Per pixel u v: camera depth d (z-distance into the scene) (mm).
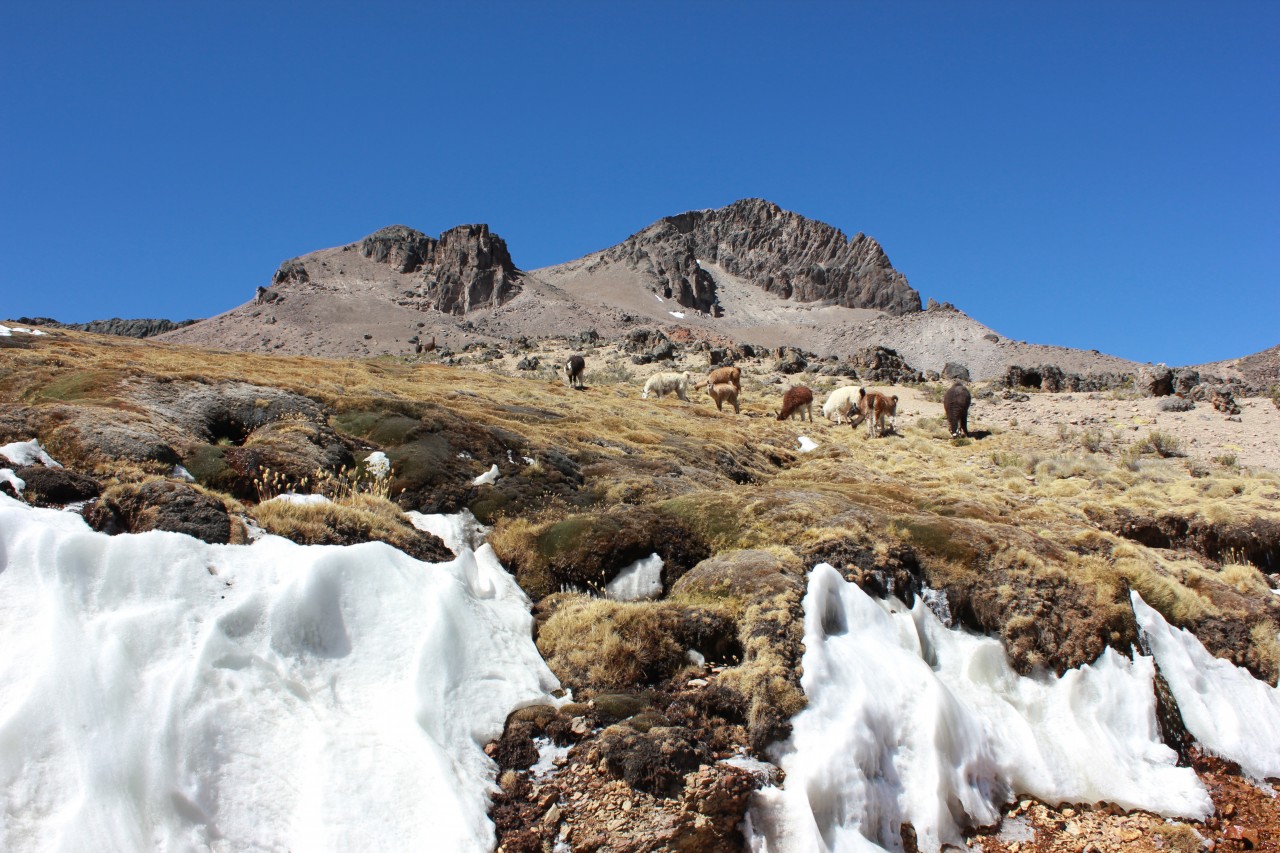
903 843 7129
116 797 5355
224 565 7352
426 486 11930
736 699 7652
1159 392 34719
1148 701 8984
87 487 8547
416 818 6047
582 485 13711
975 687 8977
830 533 10172
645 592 10227
